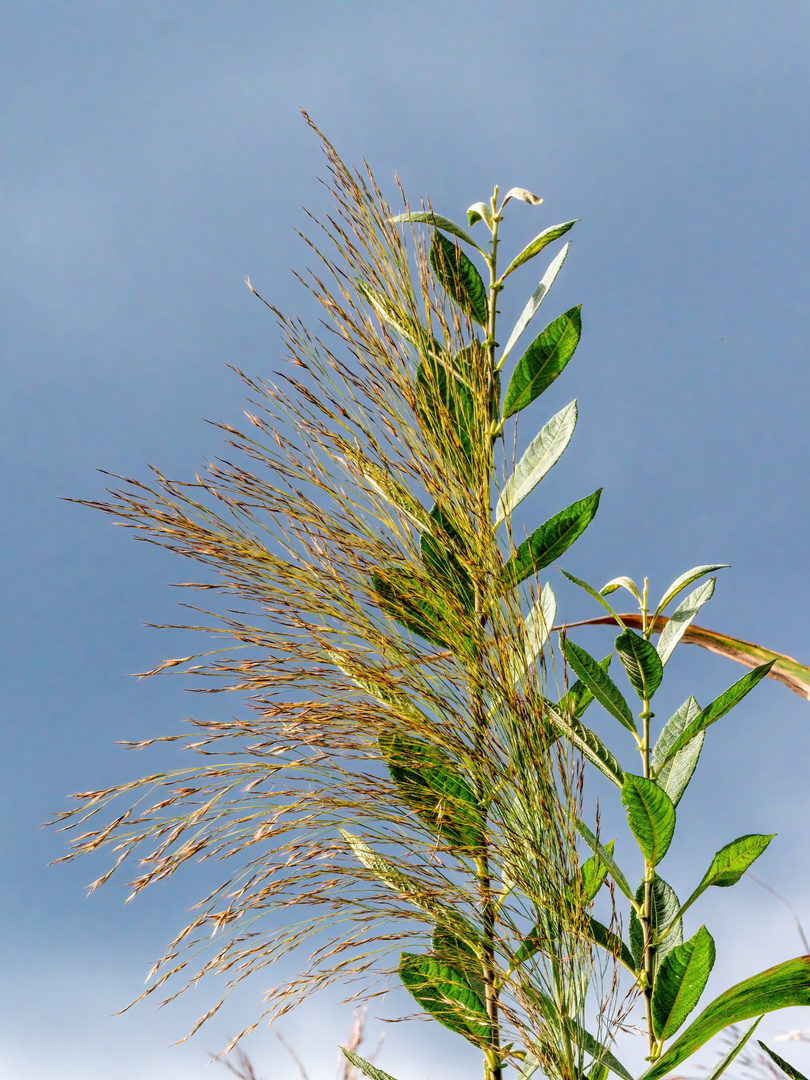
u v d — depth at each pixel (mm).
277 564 983
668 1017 998
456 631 980
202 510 985
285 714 959
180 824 954
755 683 1002
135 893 947
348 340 990
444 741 964
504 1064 1006
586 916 986
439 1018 998
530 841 961
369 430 989
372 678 965
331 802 959
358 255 1000
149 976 946
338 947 957
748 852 1001
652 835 999
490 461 1005
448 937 983
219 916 945
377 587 994
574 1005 964
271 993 954
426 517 993
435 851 964
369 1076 1017
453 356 1019
